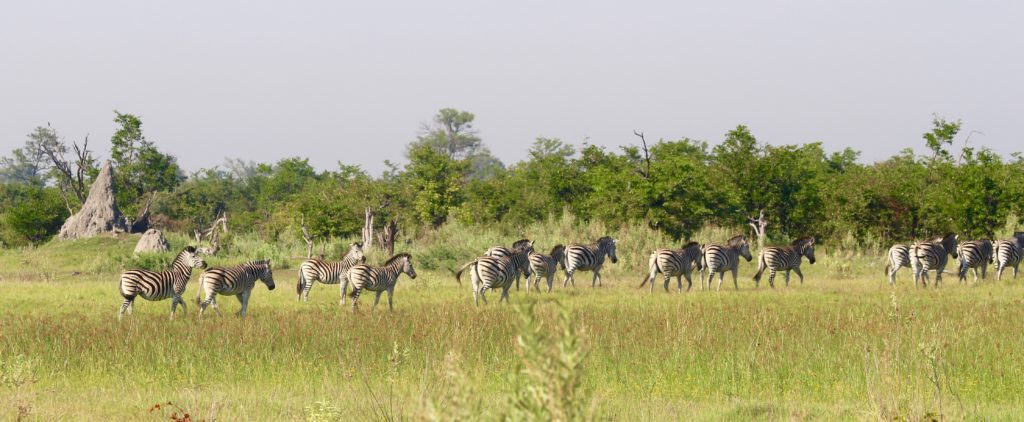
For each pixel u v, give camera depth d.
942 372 13.73
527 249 28.17
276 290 29.30
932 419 10.21
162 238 51.09
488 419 5.72
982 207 42.50
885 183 46.31
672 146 67.56
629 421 11.20
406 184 74.12
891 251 29.67
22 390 12.98
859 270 36.78
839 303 23.19
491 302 25.09
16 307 24.06
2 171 156.50
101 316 21.70
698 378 14.18
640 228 42.25
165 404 11.82
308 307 24.56
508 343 16.75
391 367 14.30
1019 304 22.28
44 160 154.50
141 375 14.72
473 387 5.87
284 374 14.88
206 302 21.80
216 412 11.01
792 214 50.16
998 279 30.50
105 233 60.16
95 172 81.31
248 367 15.20
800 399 12.85
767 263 29.47
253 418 11.31
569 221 45.34
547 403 4.89
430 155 76.19
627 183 48.97
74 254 53.47
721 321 19.52
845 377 13.83
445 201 72.75
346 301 25.83
